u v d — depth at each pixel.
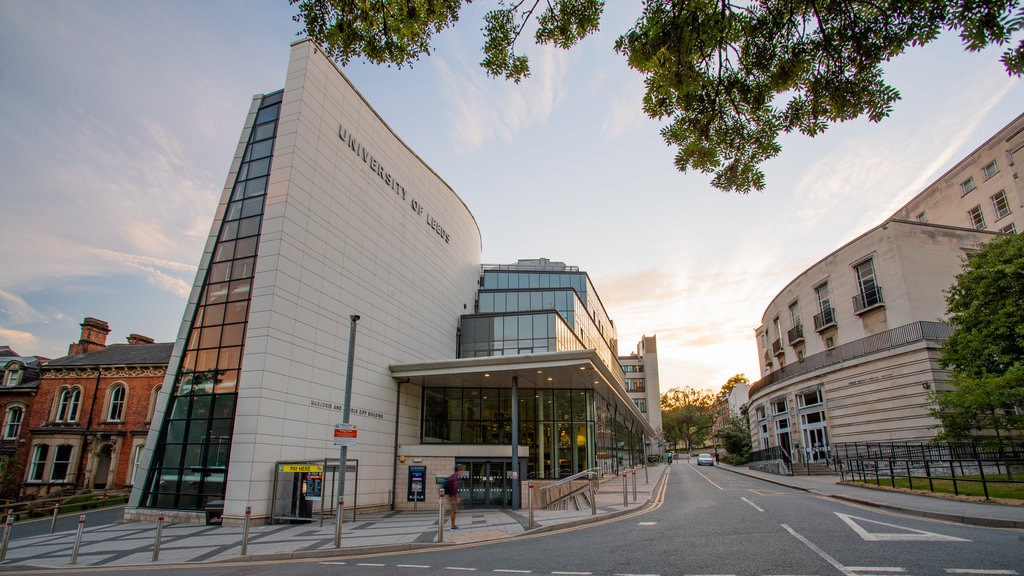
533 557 9.75
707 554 8.95
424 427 26.12
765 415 42.47
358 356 22.50
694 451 117.31
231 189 21.86
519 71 6.97
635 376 96.06
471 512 20.34
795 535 10.17
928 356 24.52
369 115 25.42
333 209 21.98
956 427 19.52
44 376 33.41
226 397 18.92
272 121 22.20
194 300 20.75
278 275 18.66
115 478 30.31
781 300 41.38
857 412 28.20
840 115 6.30
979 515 11.09
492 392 27.17
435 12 6.45
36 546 13.55
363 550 11.77
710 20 6.01
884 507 13.88
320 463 17.62
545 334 33.16
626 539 11.03
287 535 14.55
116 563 11.05
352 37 6.71
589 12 6.52
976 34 4.77
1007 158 34.78
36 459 31.62
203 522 17.55
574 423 27.20
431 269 30.72
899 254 28.28
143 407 31.64
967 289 21.73
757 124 7.00
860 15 5.65
